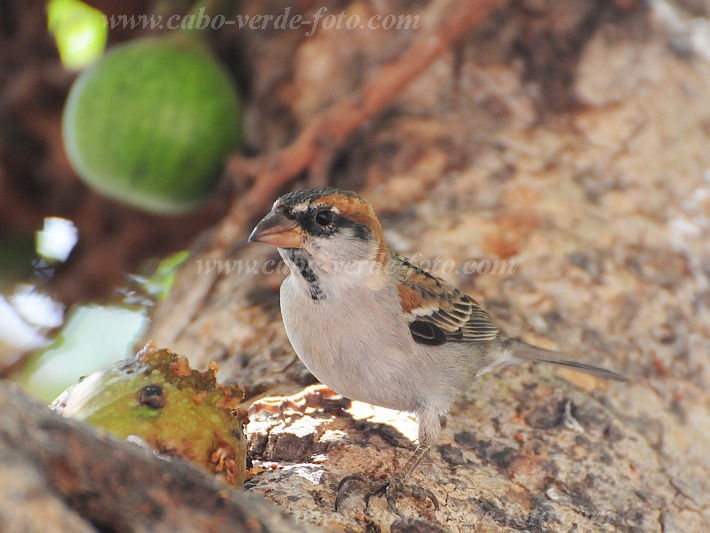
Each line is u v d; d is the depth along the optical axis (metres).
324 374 7.70
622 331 9.96
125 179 10.28
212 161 10.62
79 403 5.60
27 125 12.59
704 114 13.19
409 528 6.67
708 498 8.15
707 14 15.34
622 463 8.15
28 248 12.98
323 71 13.07
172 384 5.70
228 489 4.47
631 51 13.38
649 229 11.27
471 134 12.42
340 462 7.40
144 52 10.45
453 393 7.96
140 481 4.12
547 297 10.14
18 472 3.47
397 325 7.54
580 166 12.06
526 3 13.36
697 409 9.38
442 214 11.28
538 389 8.95
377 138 12.38
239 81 13.47
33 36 12.59
